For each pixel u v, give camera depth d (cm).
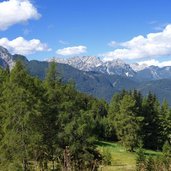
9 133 3738
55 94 4728
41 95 4306
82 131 4634
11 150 3756
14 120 3756
